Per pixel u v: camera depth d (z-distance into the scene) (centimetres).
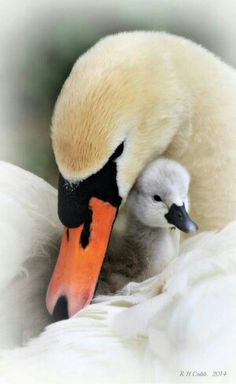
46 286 209
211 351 196
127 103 208
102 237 207
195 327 196
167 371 196
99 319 200
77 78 207
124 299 200
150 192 209
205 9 229
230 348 196
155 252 211
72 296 206
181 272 198
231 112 213
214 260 198
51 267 210
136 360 197
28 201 213
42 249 210
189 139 213
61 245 208
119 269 210
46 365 198
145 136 210
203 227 215
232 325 196
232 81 214
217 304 196
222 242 200
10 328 207
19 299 208
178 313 197
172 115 211
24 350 200
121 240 211
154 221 209
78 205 207
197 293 197
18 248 208
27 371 199
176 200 208
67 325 200
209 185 214
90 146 206
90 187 207
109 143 207
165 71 211
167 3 231
